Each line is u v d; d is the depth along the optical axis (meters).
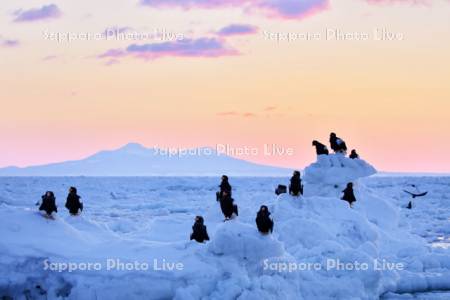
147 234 22.27
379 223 26.67
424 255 23.27
